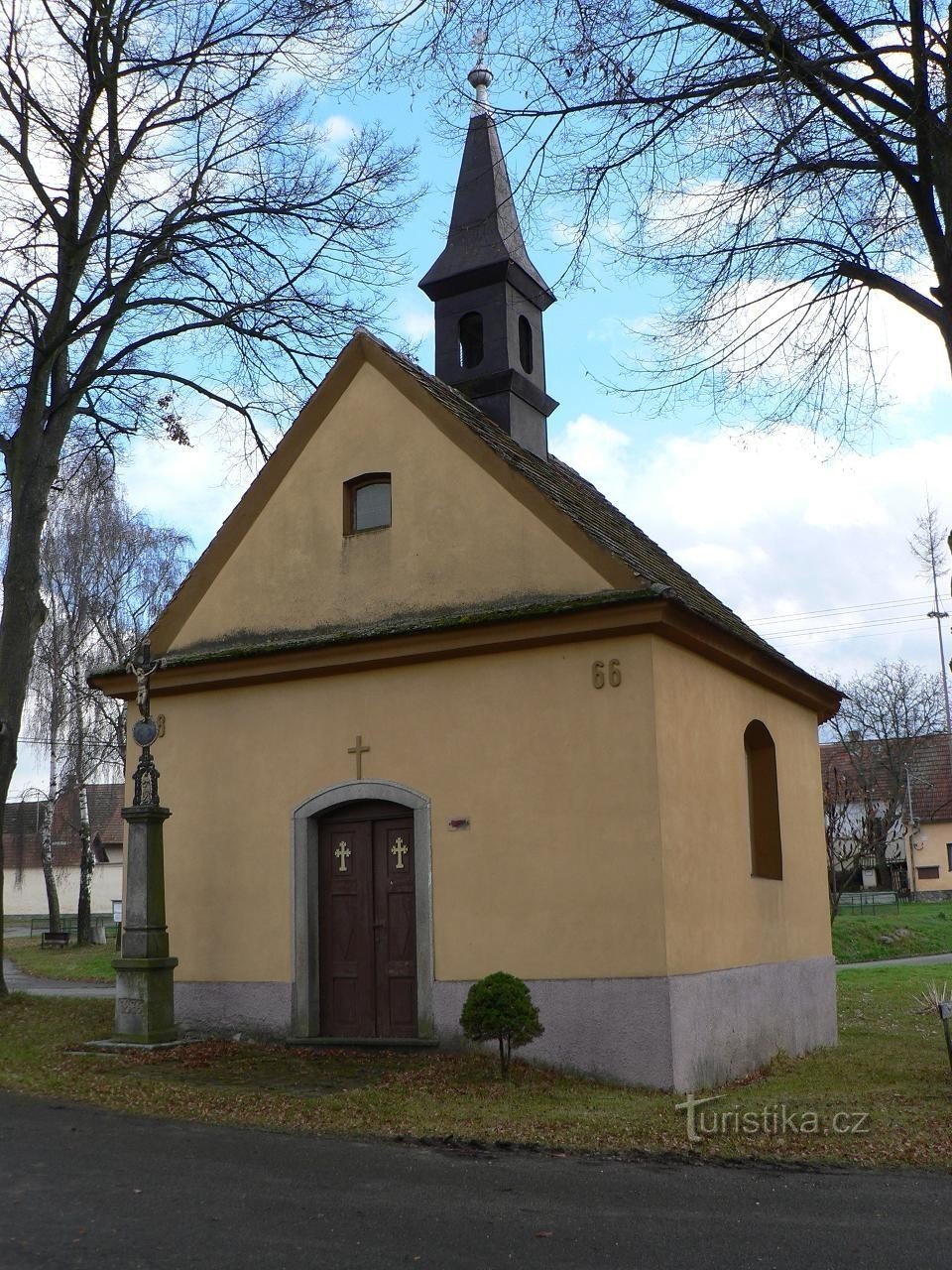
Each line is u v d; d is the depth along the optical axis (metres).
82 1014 14.05
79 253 16.58
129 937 12.39
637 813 11.08
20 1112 9.12
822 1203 6.84
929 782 58.34
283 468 13.88
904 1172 7.62
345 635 12.46
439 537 12.77
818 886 15.65
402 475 13.12
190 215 16.48
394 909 12.41
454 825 11.94
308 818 12.78
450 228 16.05
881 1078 11.53
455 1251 5.85
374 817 12.65
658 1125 8.73
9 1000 15.19
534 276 16.08
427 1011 11.80
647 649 11.29
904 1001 19.33
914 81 9.82
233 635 13.74
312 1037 12.38
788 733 15.24
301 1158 7.72
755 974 12.89
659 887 10.87
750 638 14.73
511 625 11.70
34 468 16.67
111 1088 9.95
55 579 34.88
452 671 12.21
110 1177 7.20
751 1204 6.80
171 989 12.48
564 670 11.62
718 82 9.83
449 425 12.91
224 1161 7.61
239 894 12.99
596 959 11.04
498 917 11.58
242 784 13.19
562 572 12.01
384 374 13.48
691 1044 11.02
